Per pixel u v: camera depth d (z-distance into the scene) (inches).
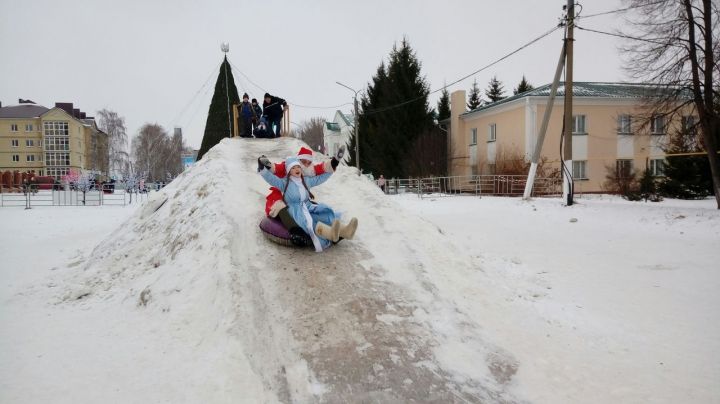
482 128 1429.6
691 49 676.1
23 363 184.1
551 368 199.6
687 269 372.2
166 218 323.9
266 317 199.9
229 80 838.5
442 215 768.9
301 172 259.8
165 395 160.9
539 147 905.5
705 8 664.4
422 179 1381.6
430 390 174.6
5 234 587.2
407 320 211.5
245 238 254.4
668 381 191.6
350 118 2358.5
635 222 617.6
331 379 175.5
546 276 350.3
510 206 831.7
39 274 340.5
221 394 159.6
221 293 205.5
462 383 181.0
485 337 213.2
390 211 319.6
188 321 200.2
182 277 230.7
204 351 181.2
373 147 1659.7
